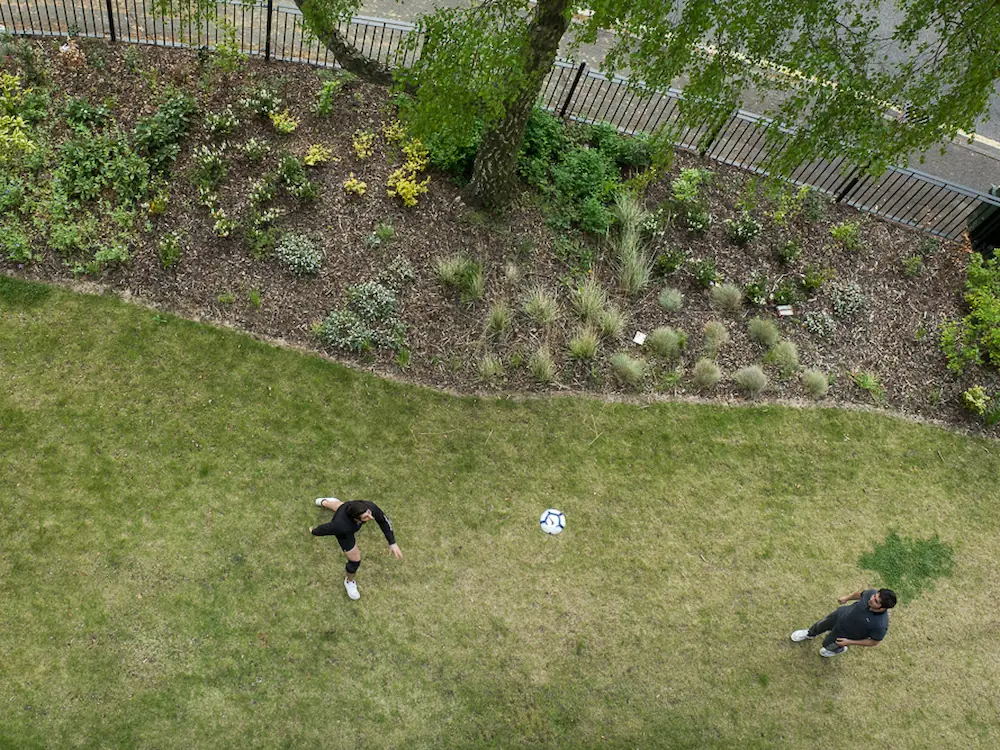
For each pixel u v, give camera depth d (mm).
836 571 9203
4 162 9797
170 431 8781
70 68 10773
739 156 12414
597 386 10102
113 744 7043
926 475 10156
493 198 10828
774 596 8906
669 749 7824
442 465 9164
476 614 8281
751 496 9586
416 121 8297
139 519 8203
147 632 7613
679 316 10891
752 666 8422
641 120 12844
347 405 9344
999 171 13328
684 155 12375
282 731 7359
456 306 10250
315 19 8648
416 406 9516
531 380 9977
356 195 10680
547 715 7816
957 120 8000
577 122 12148
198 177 10273
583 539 8953
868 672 8594
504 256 10750
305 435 9047
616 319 10445
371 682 7742
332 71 11656
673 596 8727
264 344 9547
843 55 8453
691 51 8188
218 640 7691
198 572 8016
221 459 8719
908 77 8266
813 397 10570
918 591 9227
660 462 9656
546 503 9125
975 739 8367
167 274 9719
